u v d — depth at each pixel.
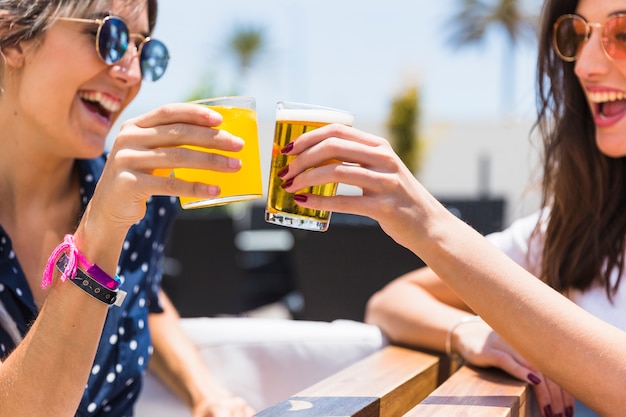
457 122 16.47
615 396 1.20
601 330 1.24
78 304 1.14
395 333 1.81
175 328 1.99
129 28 1.60
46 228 1.65
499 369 1.51
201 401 1.82
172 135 1.07
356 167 1.14
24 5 1.45
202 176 1.17
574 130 1.85
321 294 3.69
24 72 1.51
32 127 1.55
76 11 1.47
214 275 4.59
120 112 1.68
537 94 1.97
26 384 1.14
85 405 1.60
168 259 4.62
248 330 2.02
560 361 1.23
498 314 1.24
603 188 1.79
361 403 1.20
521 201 2.08
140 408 1.96
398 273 3.55
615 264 1.74
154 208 1.81
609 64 1.70
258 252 5.25
